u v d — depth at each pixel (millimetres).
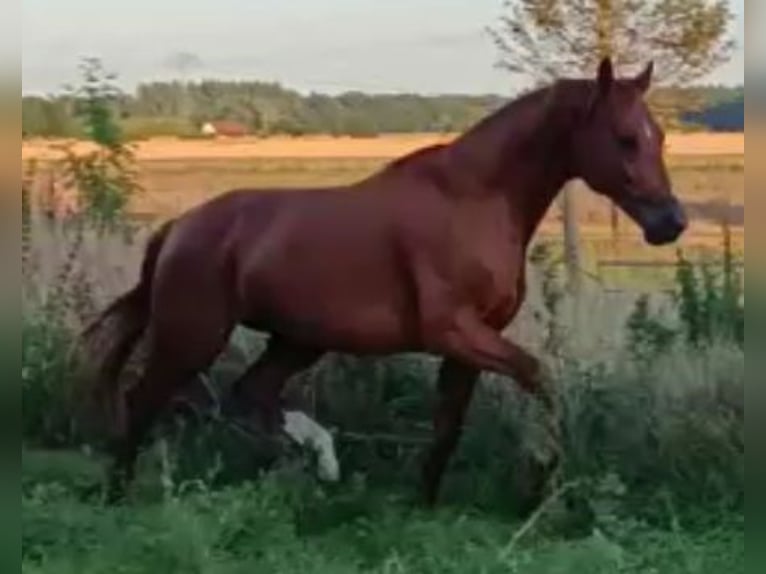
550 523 9531
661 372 10547
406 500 10133
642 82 9961
